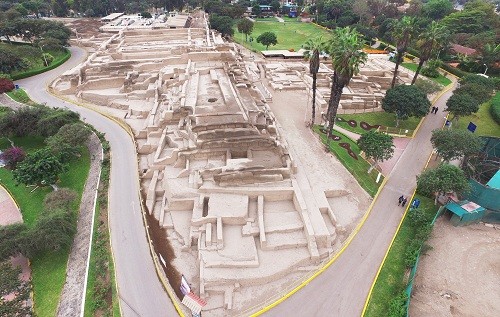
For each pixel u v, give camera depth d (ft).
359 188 143.02
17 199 150.30
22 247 111.04
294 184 131.85
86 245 117.08
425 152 173.78
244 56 307.37
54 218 117.39
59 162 147.95
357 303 96.32
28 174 139.44
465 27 343.87
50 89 237.25
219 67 224.12
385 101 192.54
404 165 162.61
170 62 237.86
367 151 150.61
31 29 315.58
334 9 459.73
